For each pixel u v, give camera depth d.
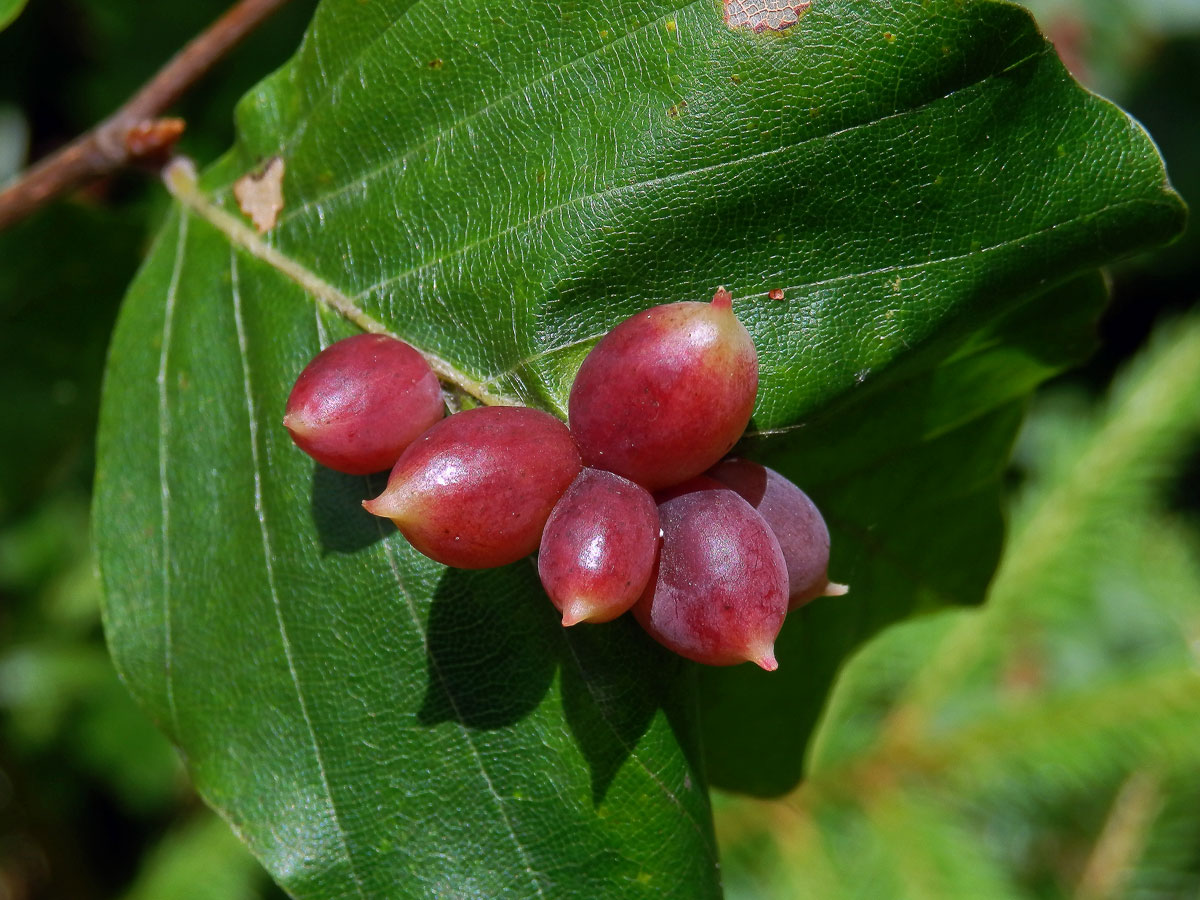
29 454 0.15
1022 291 0.10
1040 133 0.10
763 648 0.09
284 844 0.10
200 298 0.11
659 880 0.10
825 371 0.10
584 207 0.10
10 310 0.14
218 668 0.11
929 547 0.12
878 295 0.10
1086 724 0.15
